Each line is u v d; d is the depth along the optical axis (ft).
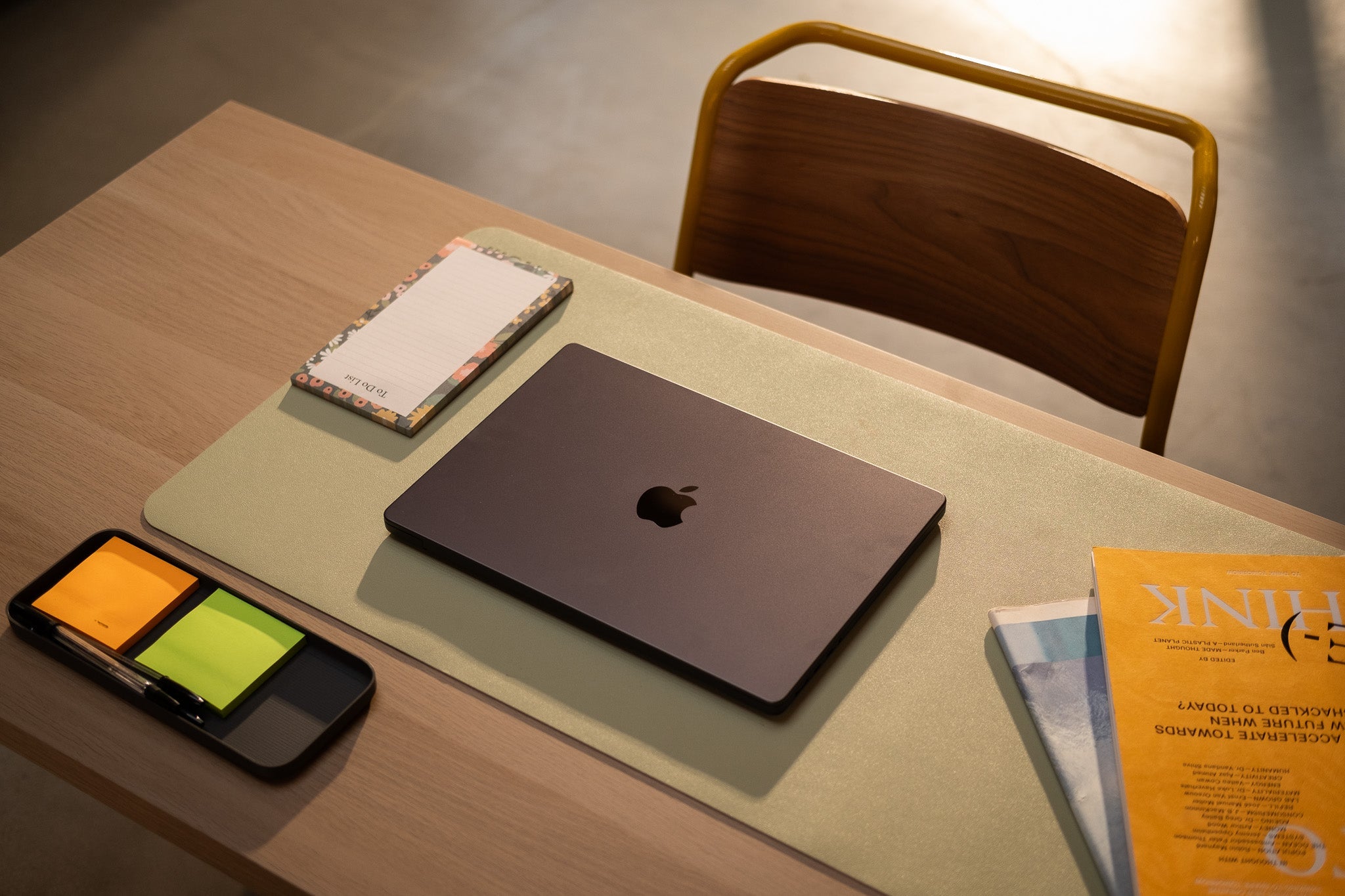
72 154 8.77
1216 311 7.79
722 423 3.11
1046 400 7.41
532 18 10.12
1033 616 2.74
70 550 2.91
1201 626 2.66
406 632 2.74
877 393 3.29
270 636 2.72
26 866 5.23
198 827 2.43
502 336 3.38
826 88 4.01
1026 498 3.03
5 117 9.08
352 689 2.67
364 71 9.59
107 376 3.32
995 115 9.32
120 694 2.64
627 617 2.69
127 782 2.50
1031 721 2.59
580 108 9.27
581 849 2.41
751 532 2.86
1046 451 3.15
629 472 2.99
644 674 2.67
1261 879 2.27
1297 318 7.74
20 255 3.66
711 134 4.13
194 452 3.13
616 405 3.16
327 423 3.20
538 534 2.86
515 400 3.17
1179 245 3.66
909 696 2.64
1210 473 6.94
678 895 2.34
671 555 2.81
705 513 2.90
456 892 2.35
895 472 3.10
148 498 3.02
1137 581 2.75
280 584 2.83
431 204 3.87
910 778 2.50
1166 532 2.95
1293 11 10.14
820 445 3.06
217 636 2.72
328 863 2.39
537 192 8.56
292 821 2.44
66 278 3.60
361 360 3.31
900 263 4.30
